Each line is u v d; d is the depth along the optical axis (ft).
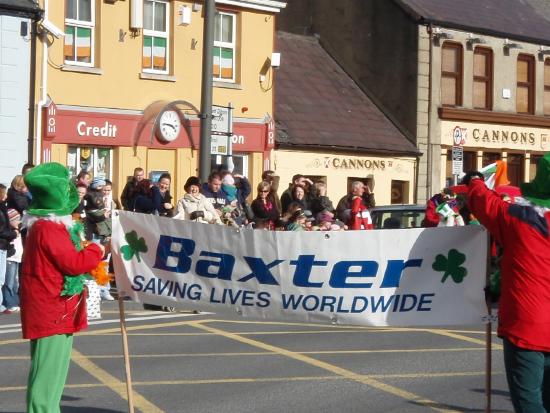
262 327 108.88
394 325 57.57
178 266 61.05
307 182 164.25
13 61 172.96
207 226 60.34
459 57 262.26
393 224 146.82
